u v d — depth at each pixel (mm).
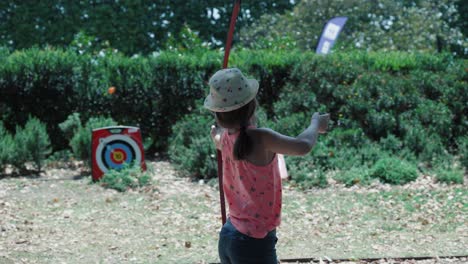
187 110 12570
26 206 8469
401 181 9773
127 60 12523
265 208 3482
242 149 3408
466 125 12156
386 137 11648
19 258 6316
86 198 8992
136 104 12477
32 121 10742
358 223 7785
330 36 17938
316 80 12336
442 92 12461
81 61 12234
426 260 6297
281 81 12758
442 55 13664
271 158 3482
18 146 10477
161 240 7074
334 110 12117
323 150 10641
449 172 9977
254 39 23125
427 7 24031
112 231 7422
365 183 9688
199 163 10273
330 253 6508
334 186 9633
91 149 10102
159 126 12594
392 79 12250
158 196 9102
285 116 11961
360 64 13008
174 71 12492
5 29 22312
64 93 12117
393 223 7766
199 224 7750
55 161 11445
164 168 11258
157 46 22844
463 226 7582
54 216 8031
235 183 3537
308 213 8242
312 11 23094
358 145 11125
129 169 9891
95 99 12297
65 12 22500
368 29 22656
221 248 3561
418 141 11297
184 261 6289
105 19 22453
